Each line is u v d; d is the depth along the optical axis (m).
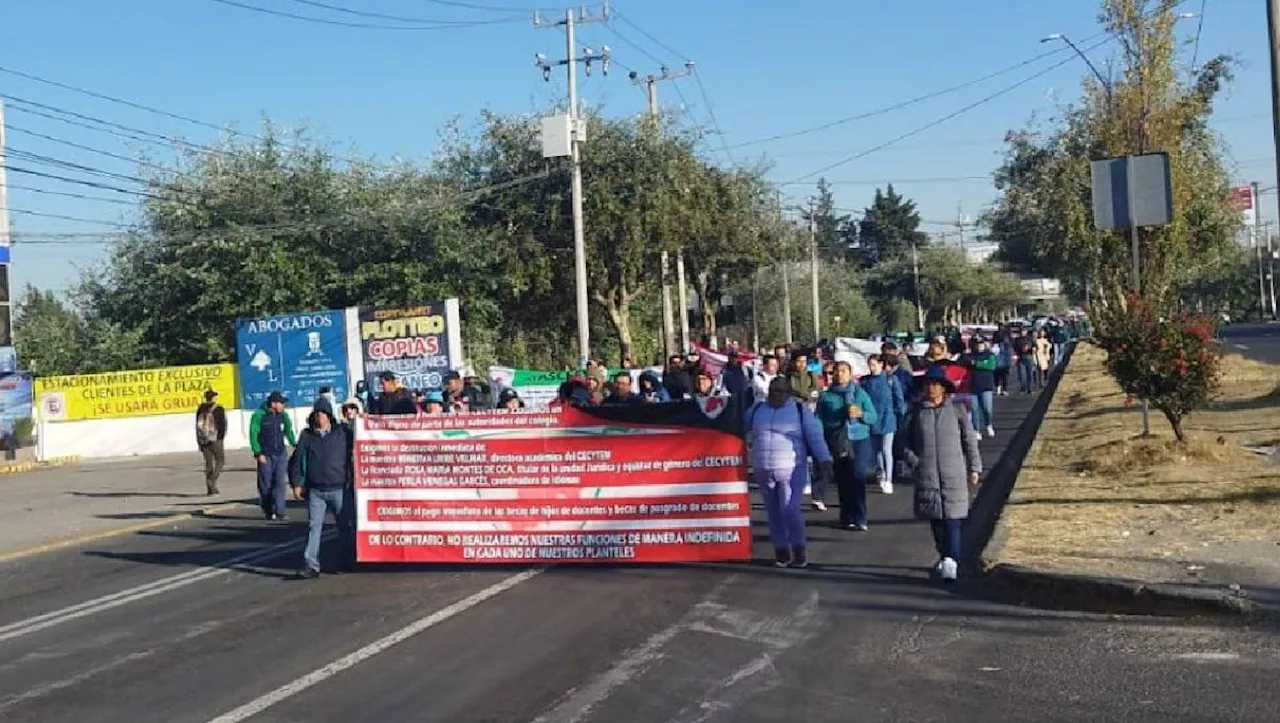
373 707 7.45
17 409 34.41
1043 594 9.62
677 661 8.20
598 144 40.94
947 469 10.37
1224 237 35.09
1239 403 23.12
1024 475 15.59
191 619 10.56
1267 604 8.59
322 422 12.58
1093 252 31.28
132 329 41.31
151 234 40.81
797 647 8.48
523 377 24.81
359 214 39.25
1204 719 6.60
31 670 8.91
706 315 52.12
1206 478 14.02
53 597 12.13
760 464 11.48
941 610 9.46
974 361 22.52
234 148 41.28
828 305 81.56
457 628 9.55
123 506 21.27
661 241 41.66
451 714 7.21
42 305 60.38
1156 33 25.52
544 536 12.07
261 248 38.91
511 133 42.34
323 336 33.97
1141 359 15.97
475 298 39.97
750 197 47.47
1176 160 26.42
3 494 25.16
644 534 11.83
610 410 11.89
